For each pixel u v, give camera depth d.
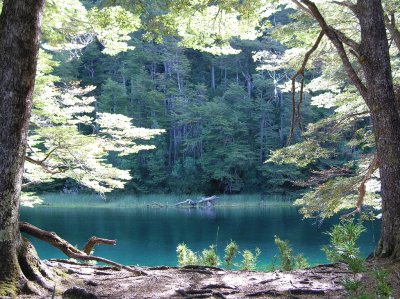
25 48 4.05
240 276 5.04
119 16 7.04
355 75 6.25
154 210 32.34
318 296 4.14
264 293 4.26
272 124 43.19
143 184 42.22
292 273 5.10
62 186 39.66
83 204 35.50
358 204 7.89
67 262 5.75
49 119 9.58
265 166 39.06
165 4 6.91
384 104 5.91
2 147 4.05
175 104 43.06
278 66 10.02
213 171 40.69
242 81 50.19
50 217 26.66
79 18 8.01
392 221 5.75
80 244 16.77
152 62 48.50
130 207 34.47
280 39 8.95
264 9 7.83
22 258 4.29
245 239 18.31
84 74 49.38
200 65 51.78
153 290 4.41
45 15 7.86
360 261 3.97
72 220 25.20
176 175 41.72
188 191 41.72
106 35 8.10
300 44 9.23
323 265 5.43
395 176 5.79
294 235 19.50
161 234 20.00
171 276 5.02
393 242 5.71
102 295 4.21
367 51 6.03
